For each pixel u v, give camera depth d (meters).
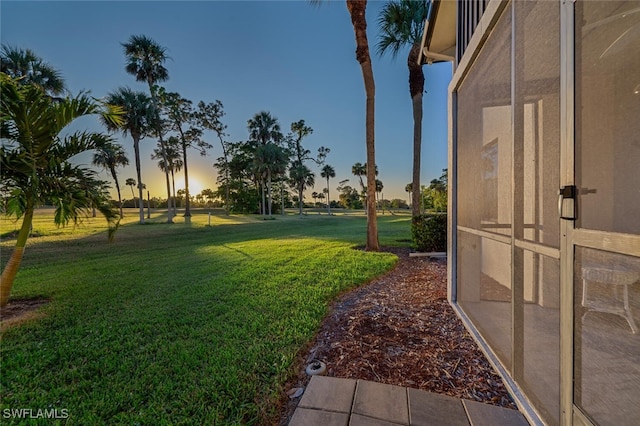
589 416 1.06
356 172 49.22
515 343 1.59
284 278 4.21
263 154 28.53
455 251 2.99
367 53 6.65
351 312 2.92
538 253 1.38
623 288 0.94
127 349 2.25
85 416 1.55
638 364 0.92
